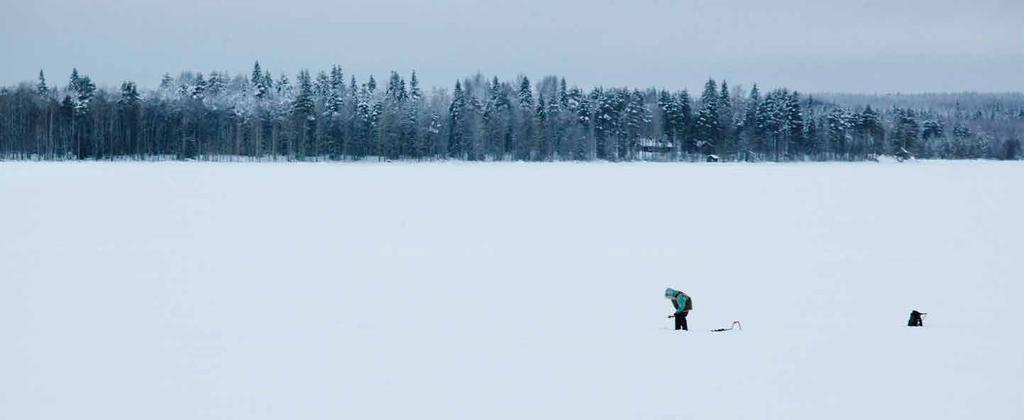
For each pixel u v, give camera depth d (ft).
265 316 63.41
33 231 115.96
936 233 122.21
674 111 468.75
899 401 39.73
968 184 244.83
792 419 38.06
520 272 86.63
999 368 44.55
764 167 392.06
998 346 49.42
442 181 247.70
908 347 49.47
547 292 74.79
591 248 105.91
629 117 457.68
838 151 500.33
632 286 78.28
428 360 49.62
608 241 113.29
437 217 143.64
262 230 121.80
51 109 382.22
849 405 39.47
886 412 38.40
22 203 156.97
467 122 440.45
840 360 46.85
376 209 157.28
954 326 56.70
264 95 480.23
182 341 54.90
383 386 44.75
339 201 173.88
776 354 48.57
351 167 345.10
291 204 165.17
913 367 45.03
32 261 90.07
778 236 119.55
